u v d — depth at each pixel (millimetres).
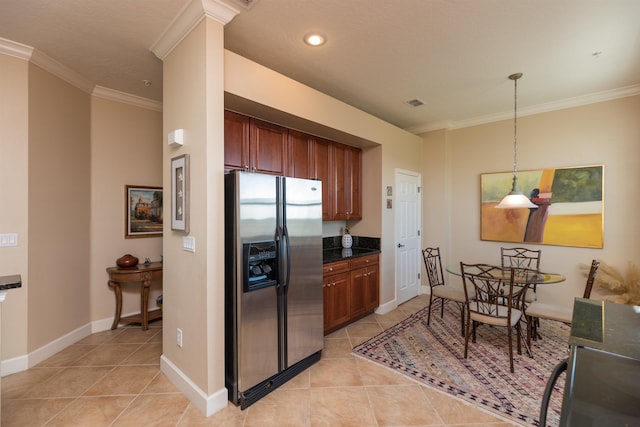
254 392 2193
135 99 3609
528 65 2965
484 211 4523
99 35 2359
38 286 2713
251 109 2688
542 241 4062
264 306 2283
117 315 3447
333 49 2658
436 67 2994
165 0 1978
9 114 2523
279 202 2398
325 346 3062
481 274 2998
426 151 4965
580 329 1057
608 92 3602
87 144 3273
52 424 1934
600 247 3689
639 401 743
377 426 1922
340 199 3922
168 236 2506
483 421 1957
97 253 3391
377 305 4031
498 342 3135
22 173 2584
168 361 2494
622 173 3584
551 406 2076
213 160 2074
